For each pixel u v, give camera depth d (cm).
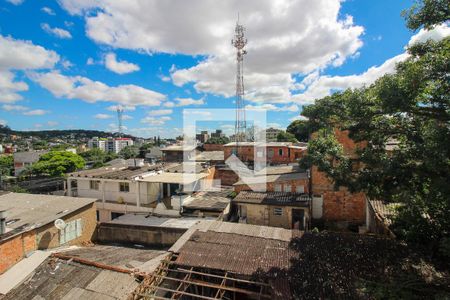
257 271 877
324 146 939
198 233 1156
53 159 3659
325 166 905
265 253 983
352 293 771
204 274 884
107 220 1928
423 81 616
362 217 1862
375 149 881
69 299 762
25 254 984
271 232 1158
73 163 3728
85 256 1000
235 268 896
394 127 841
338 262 907
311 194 1950
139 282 835
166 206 1828
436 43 720
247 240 1084
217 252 997
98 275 857
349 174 885
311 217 1895
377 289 740
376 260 900
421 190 790
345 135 1702
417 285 754
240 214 1859
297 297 765
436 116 703
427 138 693
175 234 1402
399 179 789
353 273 850
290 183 1955
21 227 1046
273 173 2252
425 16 683
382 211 1284
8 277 867
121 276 852
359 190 866
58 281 838
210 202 1802
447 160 623
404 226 1005
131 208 1836
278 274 860
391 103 666
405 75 646
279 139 4981
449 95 660
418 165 727
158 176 1919
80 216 1372
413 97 654
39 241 1099
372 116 816
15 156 5206
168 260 960
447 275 805
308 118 971
